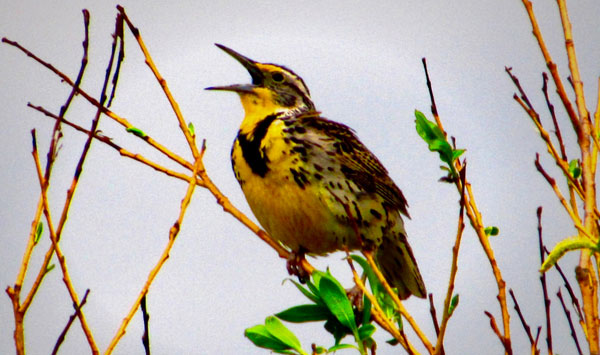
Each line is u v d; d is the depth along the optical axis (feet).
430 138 23.88
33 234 23.15
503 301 22.29
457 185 23.65
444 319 21.88
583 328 23.09
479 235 23.21
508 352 21.74
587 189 22.91
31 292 22.48
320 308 25.48
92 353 21.12
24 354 21.94
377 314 23.50
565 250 19.56
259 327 24.88
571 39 25.36
